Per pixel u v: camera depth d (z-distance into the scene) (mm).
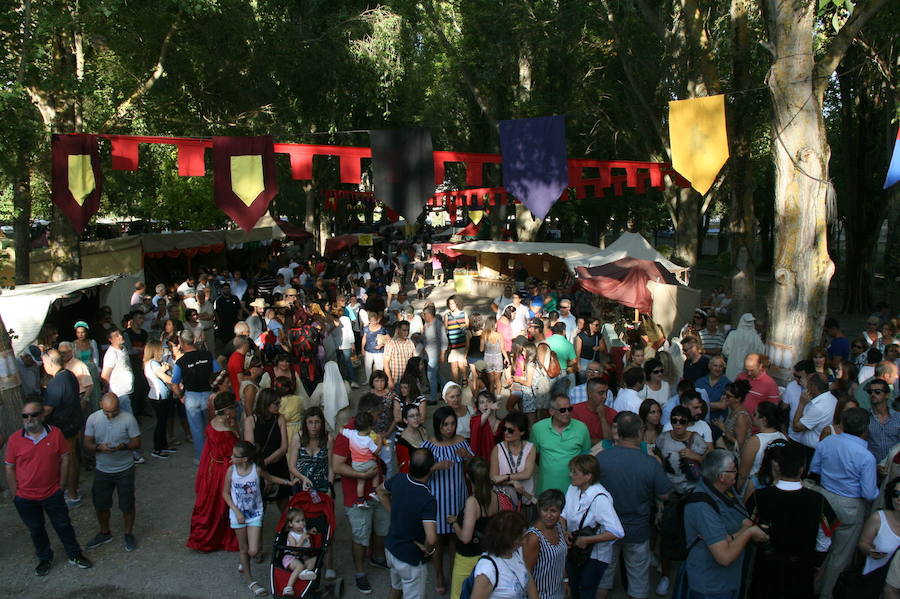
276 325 11602
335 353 12141
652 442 6004
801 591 4402
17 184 14672
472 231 40781
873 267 23203
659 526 5590
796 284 8547
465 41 24172
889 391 6125
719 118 8141
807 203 8438
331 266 27188
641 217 36156
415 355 9945
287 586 5496
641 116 23562
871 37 14930
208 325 14039
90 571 6285
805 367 7039
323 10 22375
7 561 6500
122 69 15891
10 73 12141
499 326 11531
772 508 4453
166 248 21375
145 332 10766
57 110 12953
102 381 9102
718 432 6508
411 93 25656
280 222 32188
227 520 6707
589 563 4965
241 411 9117
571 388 7254
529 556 4352
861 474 5148
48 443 6121
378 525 6297
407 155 8508
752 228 14297
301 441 6035
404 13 21609
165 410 9172
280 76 20422
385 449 6613
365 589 5902
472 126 29016
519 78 24812
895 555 4438
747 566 4590
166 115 17531
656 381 7203
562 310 11734
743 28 13445
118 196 26578
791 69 8359
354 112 28219
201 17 15758
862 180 22469
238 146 8375
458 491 5645
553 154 8406
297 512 5656
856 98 21812
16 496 6074
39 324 9859
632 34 19375
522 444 5785
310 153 8539
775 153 8680
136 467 8859
